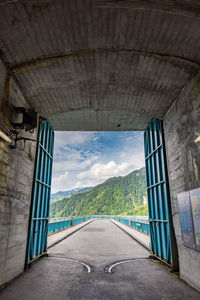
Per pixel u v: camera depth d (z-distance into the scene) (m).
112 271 6.00
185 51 4.60
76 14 4.09
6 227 4.70
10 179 4.95
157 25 4.24
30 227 6.38
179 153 5.74
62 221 18.12
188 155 5.15
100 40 4.79
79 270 6.07
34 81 5.69
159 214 7.43
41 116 7.68
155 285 4.82
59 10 3.97
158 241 7.40
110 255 8.30
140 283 4.96
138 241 11.77
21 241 5.69
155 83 5.93
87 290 4.45
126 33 4.57
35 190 7.11
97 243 11.41
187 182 5.20
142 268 6.36
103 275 5.61
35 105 6.69
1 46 4.32
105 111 8.45
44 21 4.16
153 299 4.01
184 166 5.39
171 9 3.75
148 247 9.56
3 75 4.59
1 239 4.45
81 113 8.66
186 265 5.13
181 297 4.11
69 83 6.29
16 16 3.90
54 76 5.84
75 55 5.21
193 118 4.92
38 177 7.48
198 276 4.48
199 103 4.65
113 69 5.78
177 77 5.35
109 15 4.12
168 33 4.37
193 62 4.72
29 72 5.29
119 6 3.86
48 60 5.18
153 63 5.27
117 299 3.99
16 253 5.31
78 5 3.89
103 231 18.53
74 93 6.84
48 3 3.79
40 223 7.73
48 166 9.26
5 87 4.69
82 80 6.23
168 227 6.45
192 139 4.95
